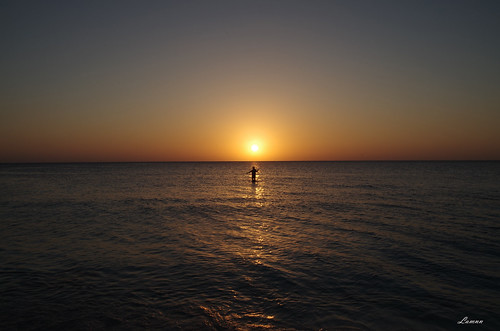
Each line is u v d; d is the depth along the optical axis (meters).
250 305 6.51
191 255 10.09
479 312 6.19
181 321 5.86
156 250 10.70
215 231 13.83
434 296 6.92
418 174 72.94
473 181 46.44
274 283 7.69
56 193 31.52
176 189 37.16
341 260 9.47
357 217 17.16
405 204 22.12
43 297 6.89
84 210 20.23
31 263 9.23
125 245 11.37
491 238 12.09
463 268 8.70
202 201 25.36
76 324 5.74
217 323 5.79
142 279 7.98
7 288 7.37
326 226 14.78
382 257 9.74
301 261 9.40
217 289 7.33
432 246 10.98
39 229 14.19
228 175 78.62
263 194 31.08
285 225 15.16
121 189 36.66
